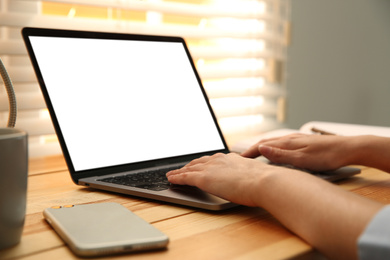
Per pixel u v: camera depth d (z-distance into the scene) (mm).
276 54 1632
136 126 832
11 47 1047
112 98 814
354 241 418
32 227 531
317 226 452
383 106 2256
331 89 1903
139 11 1278
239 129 1516
